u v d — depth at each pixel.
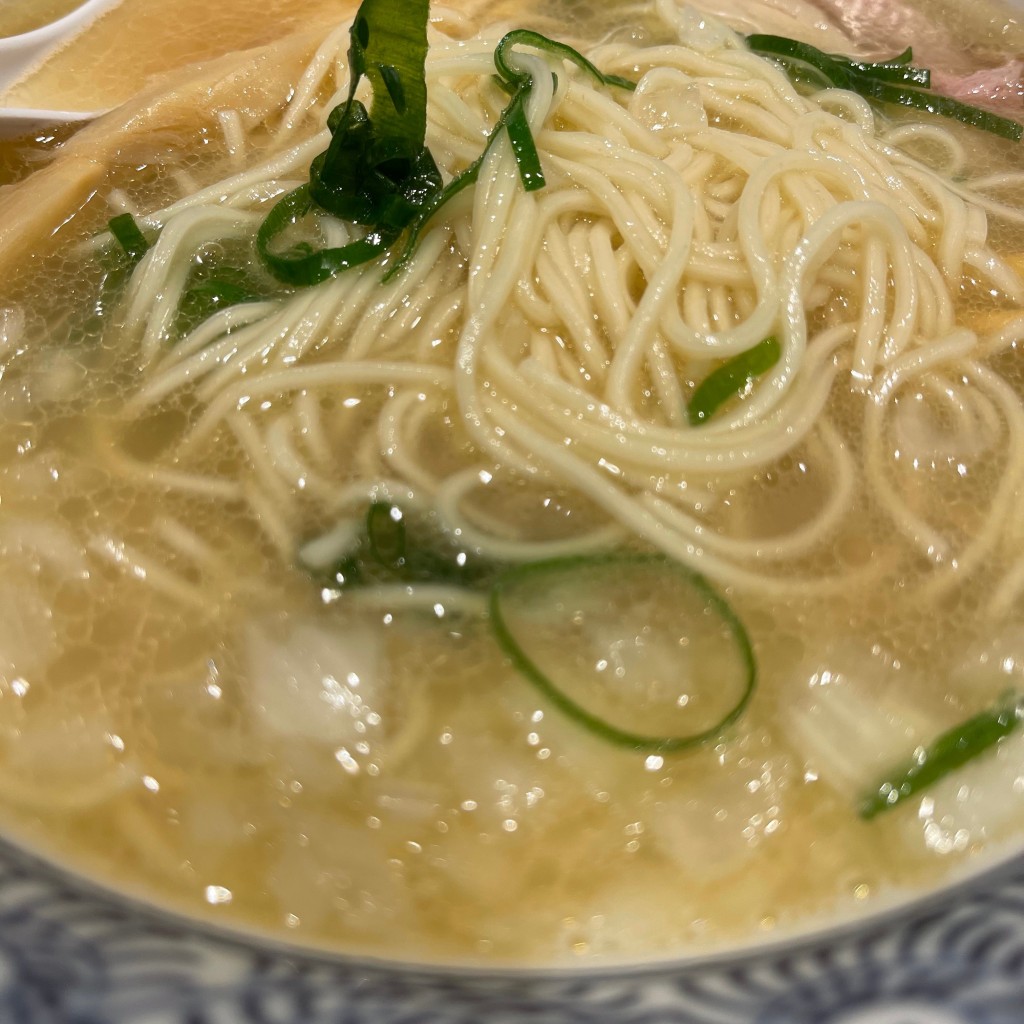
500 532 0.14
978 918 0.11
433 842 0.12
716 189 0.16
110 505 0.14
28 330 0.15
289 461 0.14
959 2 0.21
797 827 0.12
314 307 0.15
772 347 0.14
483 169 0.15
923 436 0.14
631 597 0.13
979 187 0.17
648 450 0.14
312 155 0.16
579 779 0.13
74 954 0.11
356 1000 0.11
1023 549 0.14
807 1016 0.10
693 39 0.19
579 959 0.12
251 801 0.12
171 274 0.15
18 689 0.13
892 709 0.13
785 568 0.14
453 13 0.20
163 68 0.19
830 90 0.18
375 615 0.13
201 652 0.13
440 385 0.14
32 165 0.17
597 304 0.15
